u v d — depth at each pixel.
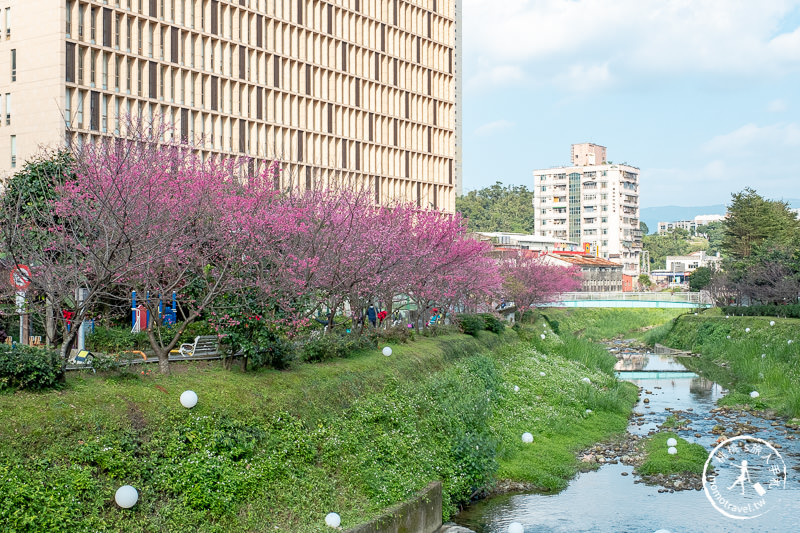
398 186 85.31
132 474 17.55
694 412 42.16
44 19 54.81
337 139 77.56
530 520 24.72
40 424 17.20
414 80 88.44
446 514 24.17
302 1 74.12
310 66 74.88
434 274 41.28
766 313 75.38
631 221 193.50
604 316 105.06
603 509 25.81
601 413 39.97
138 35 59.78
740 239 108.81
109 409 18.83
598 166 186.25
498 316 63.38
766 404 43.09
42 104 54.84
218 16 66.06
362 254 32.56
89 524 15.95
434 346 39.06
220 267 25.78
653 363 65.94
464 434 27.75
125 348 28.14
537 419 35.41
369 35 82.12
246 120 68.06
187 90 63.19
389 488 22.16
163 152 28.73
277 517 19.05
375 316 43.78
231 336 24.25
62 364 19.31
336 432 23.47
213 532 17.48
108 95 57.34
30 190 30.12
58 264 22.88
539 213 196.62
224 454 19.59
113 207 21.62
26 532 15.08
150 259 21.42
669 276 186.12
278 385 24.05
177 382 21.88
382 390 28.14
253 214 27.66
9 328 28.89
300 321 27.27
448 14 94.12
